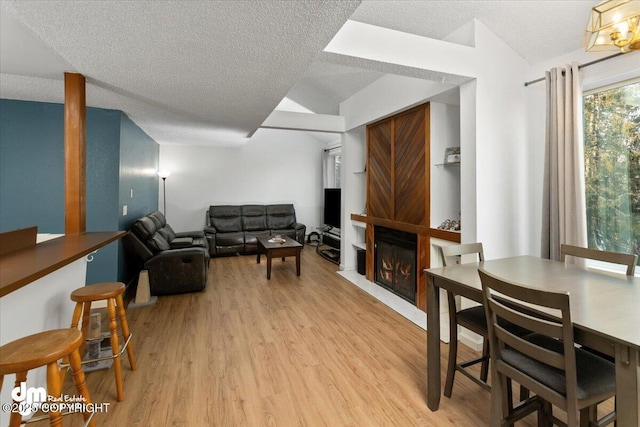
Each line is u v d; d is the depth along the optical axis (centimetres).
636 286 156
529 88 279
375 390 200
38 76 258
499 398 146
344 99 490
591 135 253
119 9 157
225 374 216
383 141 411
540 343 155
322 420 173
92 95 304
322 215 786
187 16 164
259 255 555
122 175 377
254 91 290
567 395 116
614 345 105
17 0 148
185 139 582
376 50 221
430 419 175
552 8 228
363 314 327
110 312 188
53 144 343
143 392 196
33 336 123
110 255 358
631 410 101
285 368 224
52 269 132
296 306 350
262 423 171
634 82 226
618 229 240
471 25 256
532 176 279
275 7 157
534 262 210
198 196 690
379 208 423
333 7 157
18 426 112
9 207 335
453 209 334
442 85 290
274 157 746
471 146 259
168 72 244
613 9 141
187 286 385
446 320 313
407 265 365
